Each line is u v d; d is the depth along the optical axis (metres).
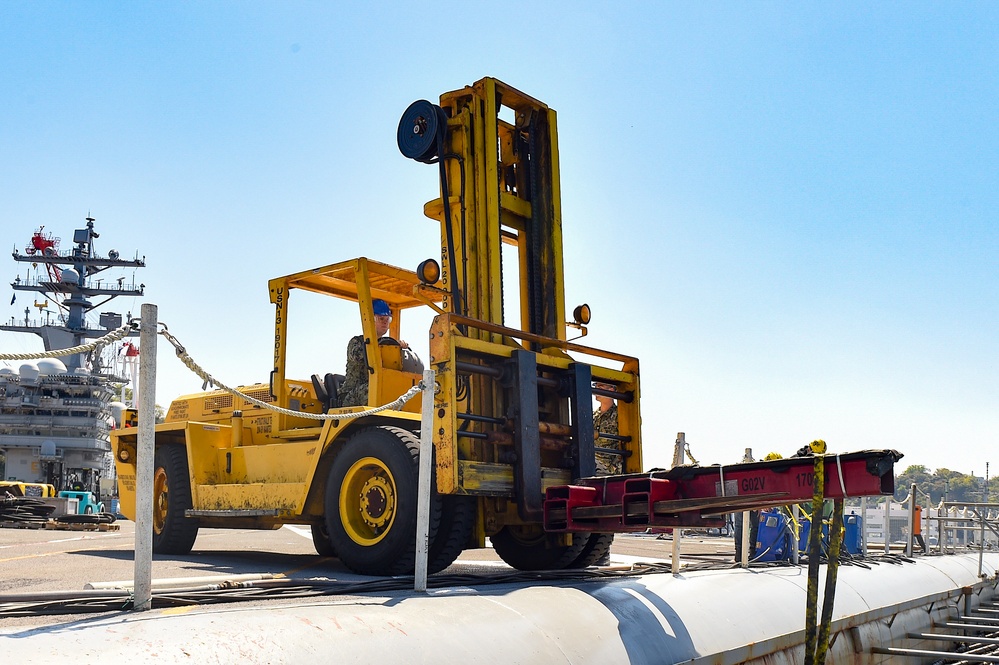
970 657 7.46
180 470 9.51
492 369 6.67
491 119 7.57
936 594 9.25
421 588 5.15
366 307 7.97
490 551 12.27
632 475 5.97
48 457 42.44
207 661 3.25
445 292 7.30
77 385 43.34
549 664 4.35
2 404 43.22
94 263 46.69
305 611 4.04
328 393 8.73
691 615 5.70
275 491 8.13
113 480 41.94
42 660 2.98
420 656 3.87
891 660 7.80
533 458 6.59
